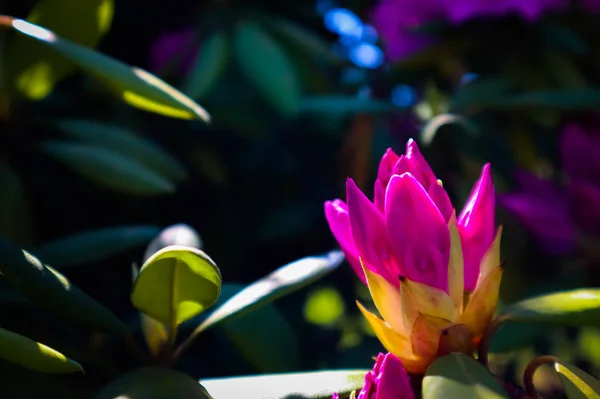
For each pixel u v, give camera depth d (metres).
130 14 0.83
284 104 0.74
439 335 0.51
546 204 0.71
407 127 0.86
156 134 0.81
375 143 0.86
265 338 0.59
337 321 1.00
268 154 0.89
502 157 0.79
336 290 0.96
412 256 0.51
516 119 0.81
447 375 0.50
